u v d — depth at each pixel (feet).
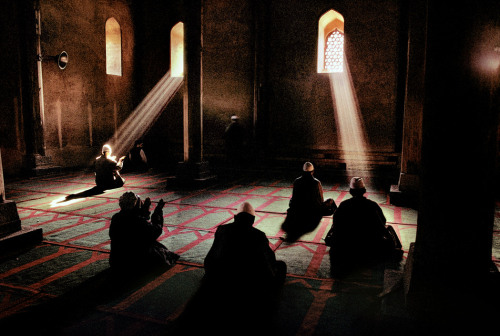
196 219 21.85
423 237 9.80
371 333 10.18
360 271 14.29
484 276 9.30
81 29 41.29
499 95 9.23
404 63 39.73
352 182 14.97
